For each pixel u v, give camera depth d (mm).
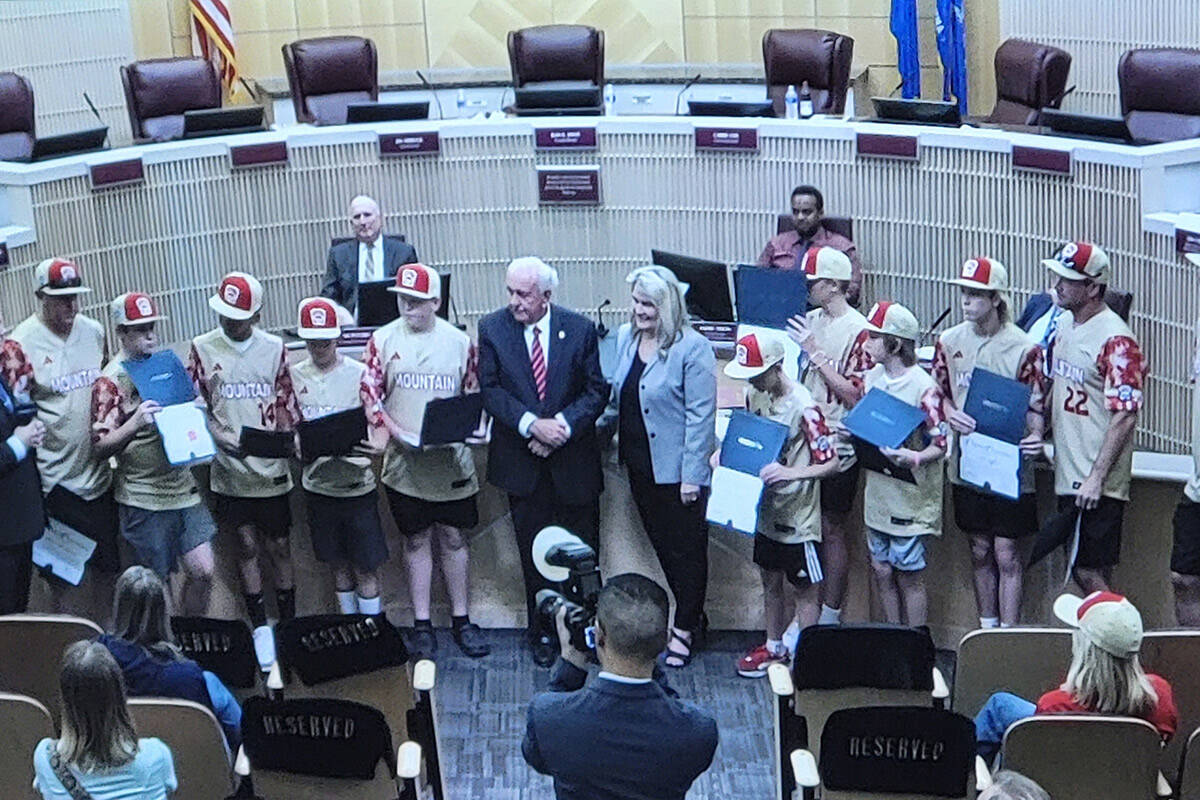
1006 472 6270
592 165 9125
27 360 6535
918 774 4574
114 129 11719
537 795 6109
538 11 11992
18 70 11203
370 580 7008
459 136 9195
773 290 7719
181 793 4910
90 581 6957
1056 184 7812
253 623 7121
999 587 6652
